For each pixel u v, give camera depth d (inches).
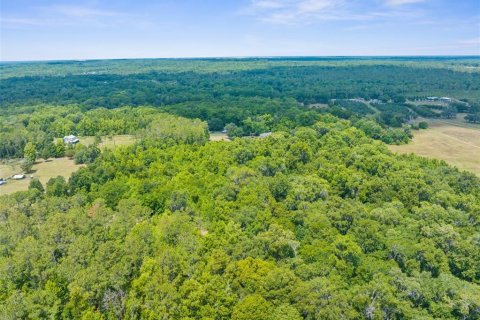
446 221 3043.8
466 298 2181.3
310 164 4306.1
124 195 3646.7
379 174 4042.8
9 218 3083.2
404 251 2603.3
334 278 2330.2
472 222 3152.1
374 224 2854.3
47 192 3875.5
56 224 2748.5
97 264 2327.8
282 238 2576.3
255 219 2955.2
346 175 3786.9
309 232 2861.7
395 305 2118.6
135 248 2484.0
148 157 4576.8
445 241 2746.1
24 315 2095.2
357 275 2436.0
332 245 2603.3
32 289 2306.8
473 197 3469.5
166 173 4195.4
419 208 3221.0
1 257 2532.0
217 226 2891.2
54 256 2536.9
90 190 3929.6
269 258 2519.7
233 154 4549.7
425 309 2201.0
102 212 3134.8
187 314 2055.9
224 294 2150.6
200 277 2245.3
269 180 3612.2
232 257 2511.1
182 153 4717.0
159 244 2610.7
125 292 2271.2
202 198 3489.2
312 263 2482.8
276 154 4488.2
